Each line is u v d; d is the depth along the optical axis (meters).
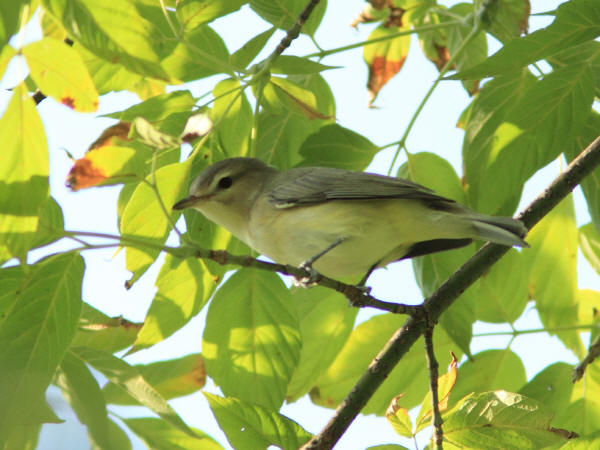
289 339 8.66
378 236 8.79
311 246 8.85
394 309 8.50
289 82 8.52
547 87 8.43
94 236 6.34
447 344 9.72
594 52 8.72
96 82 8.98
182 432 6.54
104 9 5.88
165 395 8.76
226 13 7.61
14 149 5.58
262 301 8.70
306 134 9.79
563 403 9.07
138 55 6.03
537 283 10.10
